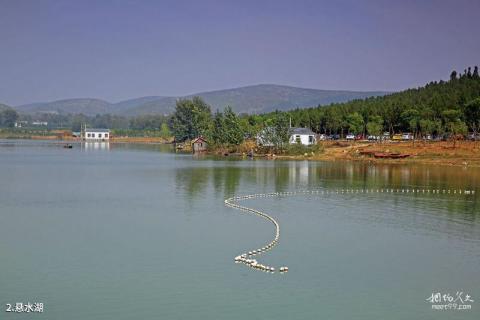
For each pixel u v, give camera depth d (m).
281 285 38.97
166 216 63.09
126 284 38.75
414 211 67.31
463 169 123.06
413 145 159.50
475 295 37.56
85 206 69.38
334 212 66.81
